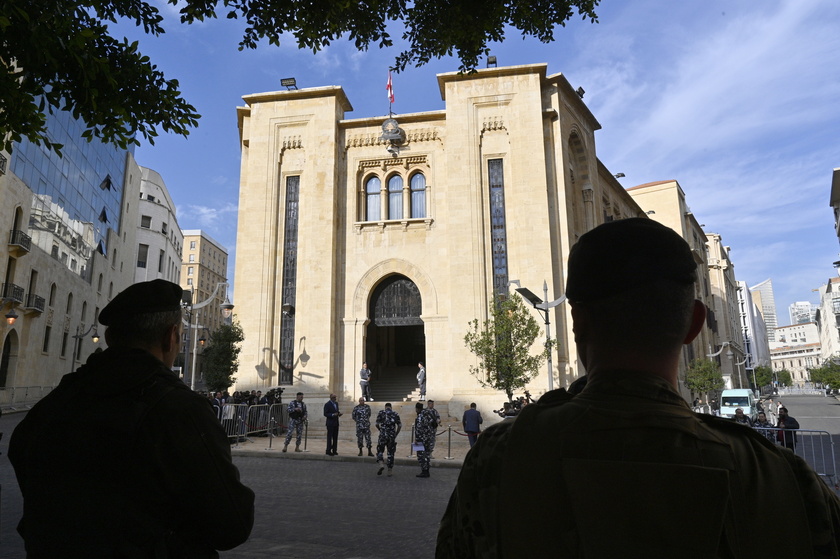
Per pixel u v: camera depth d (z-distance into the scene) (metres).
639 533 0.98
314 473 14.02
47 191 39.88
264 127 29.84
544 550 1.06
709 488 0.99
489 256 27.14
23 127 5.29
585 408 1.20
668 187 57.69
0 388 34.00
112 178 55.97
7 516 7.86
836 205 57.47
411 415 25.05
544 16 8.44
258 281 27.97
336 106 29.95
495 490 1.20
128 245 62.88
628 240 1.33
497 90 28.62
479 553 1.19
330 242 27.97
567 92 30.84
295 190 29.41
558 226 27.53
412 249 28.33
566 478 1.08
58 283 42.19
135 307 2.21
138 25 6.66
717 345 69.38
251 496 2.09
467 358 25.91
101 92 5.75
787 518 1.04
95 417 1.91
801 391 122.06
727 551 0.98
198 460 1.91
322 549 6.68
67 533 1.83
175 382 2.08
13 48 4.95
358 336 27.67
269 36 7.74
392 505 9.84
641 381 1.22
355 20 8.06
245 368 27.12
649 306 1.28
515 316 21.89
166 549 1.89
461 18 8.30
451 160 28.17
